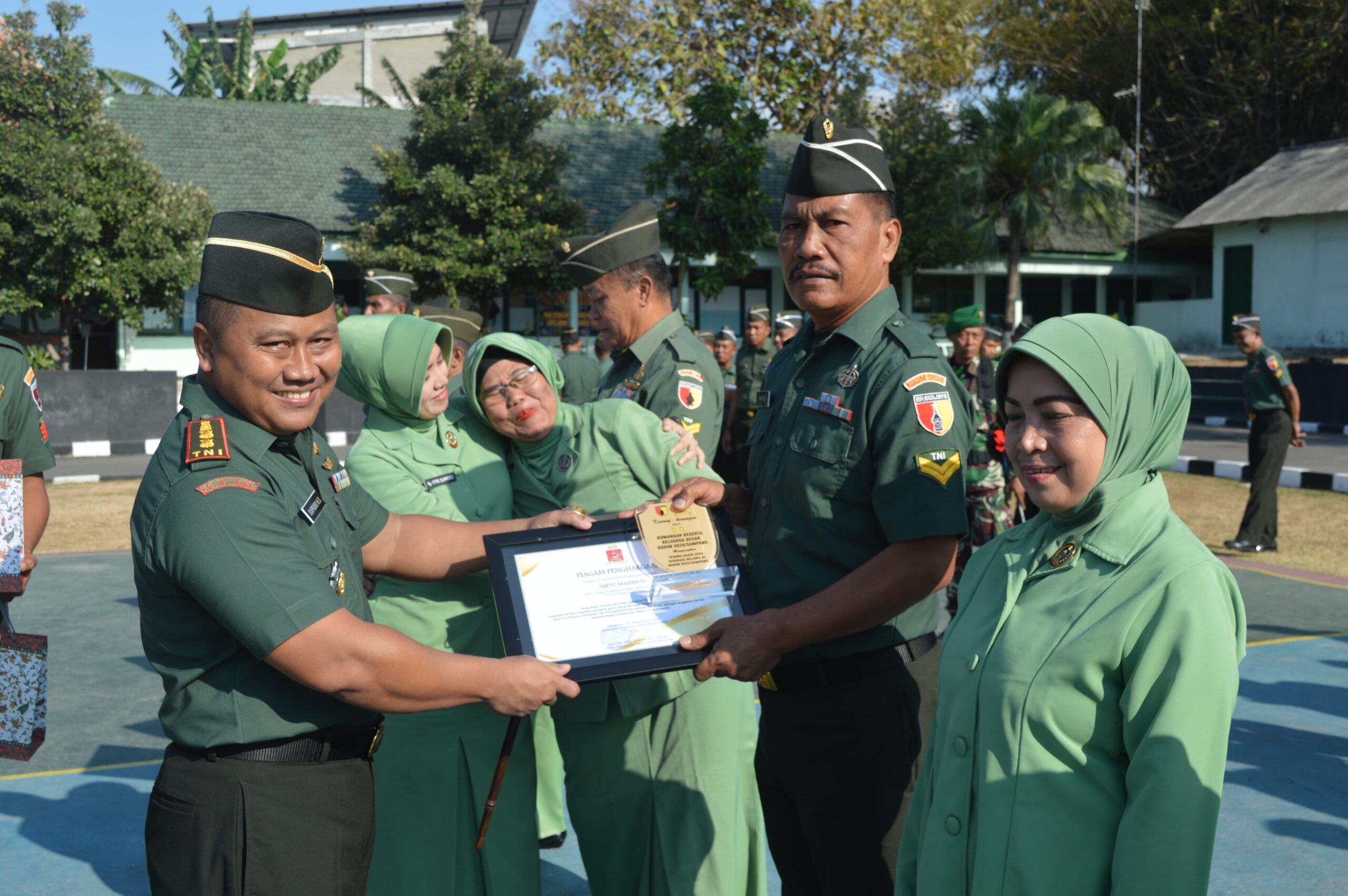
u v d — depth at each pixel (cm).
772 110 2672
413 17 3334
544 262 1917
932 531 230
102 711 523
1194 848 156
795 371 264
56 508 1127
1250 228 2631
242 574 186
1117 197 2575
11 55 1625
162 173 2006
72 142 1655
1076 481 175
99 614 711
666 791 286
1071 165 2491
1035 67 3400
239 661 195
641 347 349
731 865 286
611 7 2620
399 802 286
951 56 2595
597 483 301
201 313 196
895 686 249
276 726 195
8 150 1580
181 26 3002
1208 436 1709
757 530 266
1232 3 2952
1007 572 189
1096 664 168
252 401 196
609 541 258
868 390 242
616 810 291
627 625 245
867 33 2536
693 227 1941
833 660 248
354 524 228
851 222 246
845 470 245
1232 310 2700
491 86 1977
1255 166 3148
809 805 252
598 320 361
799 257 248
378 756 286
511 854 290
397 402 291
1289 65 2947
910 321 254
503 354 303
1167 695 160
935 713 199
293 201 2223
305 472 211
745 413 1034
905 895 200
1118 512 178
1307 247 2500
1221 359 2445
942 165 2402
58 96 1659
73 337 2050
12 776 443
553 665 225
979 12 3192
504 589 248
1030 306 2936
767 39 2605
